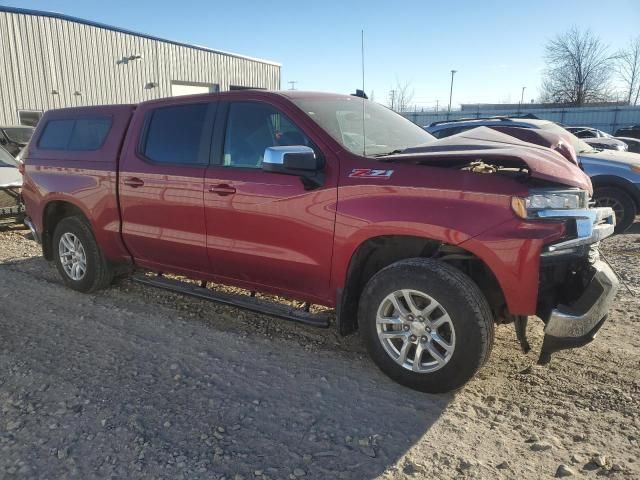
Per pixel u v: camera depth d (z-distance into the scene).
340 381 3.70
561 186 3.23
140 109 4.97
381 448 2.96
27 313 5.07
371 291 3.57
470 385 3.60
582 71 46.69
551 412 3.26
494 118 10.38
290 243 3.89
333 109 4.23
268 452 2.92
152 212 4.72
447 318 3.27
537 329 4.41
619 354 3.99
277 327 4.67
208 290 4.71
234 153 4.24
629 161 8.52
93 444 2.99
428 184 3.33
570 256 3.14
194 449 2.94
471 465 2.80
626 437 3.00
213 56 28.77
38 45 20.94
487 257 3.15
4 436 3.07
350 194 3.58
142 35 24.86
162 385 3.66
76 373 3.84
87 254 5.40
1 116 19.98
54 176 5.55
